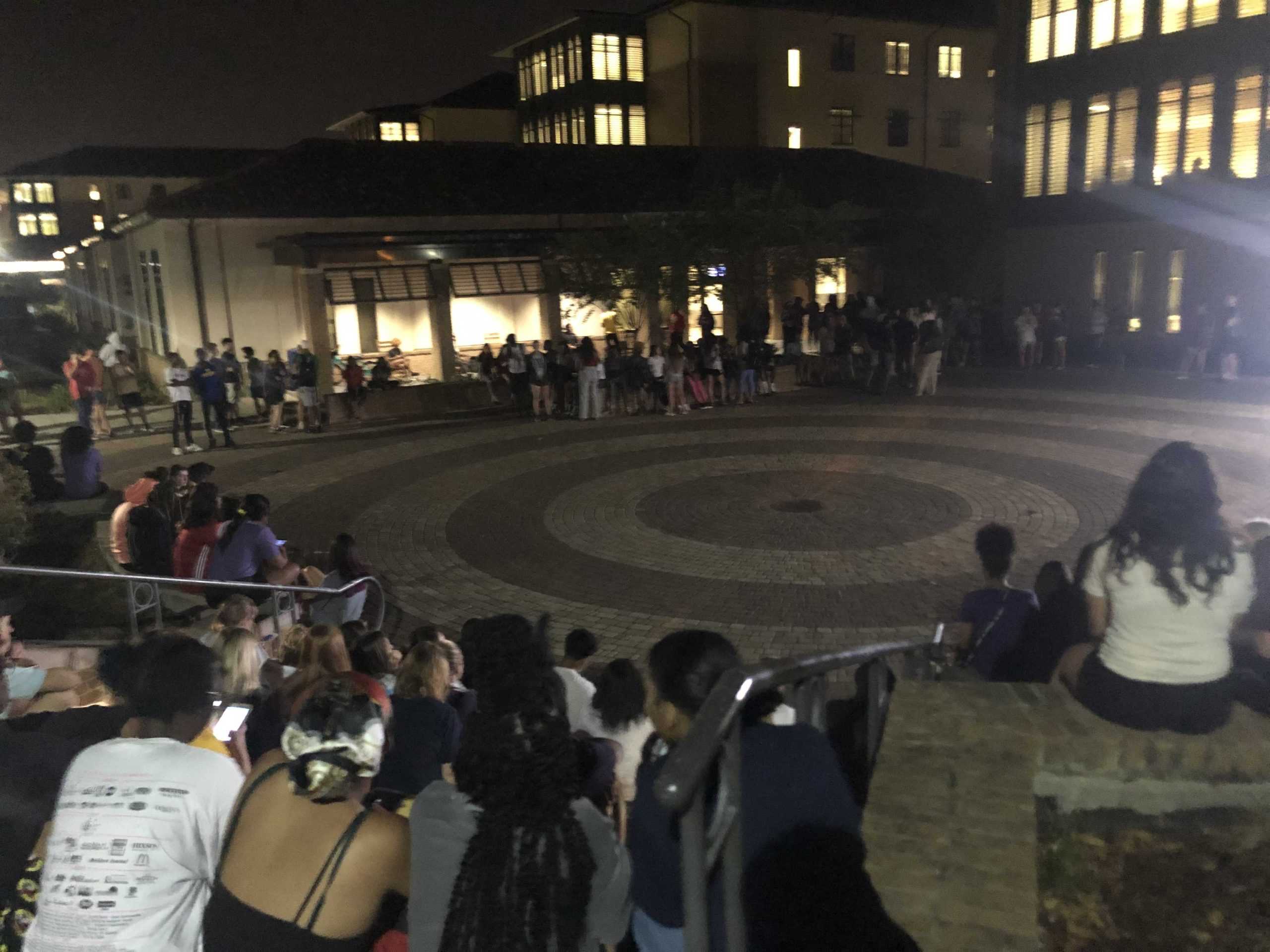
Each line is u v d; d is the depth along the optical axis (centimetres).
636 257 2438
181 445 1994
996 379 2498
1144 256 2738
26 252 5434
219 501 1135
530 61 5075
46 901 264
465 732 221
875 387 2434
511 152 3045
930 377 2273
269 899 238
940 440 1772
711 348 2225
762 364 2316
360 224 2573
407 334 2911
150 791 270
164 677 298
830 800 256
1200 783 328
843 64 4622
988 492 1412
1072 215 2898
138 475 1734
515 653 221
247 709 484
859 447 1747
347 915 239
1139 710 336
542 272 2678
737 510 1378
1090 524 1252
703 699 250
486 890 210
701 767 194
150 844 264
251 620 709
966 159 5019
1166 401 2061
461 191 2744
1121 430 1788
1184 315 2644
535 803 214
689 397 2286
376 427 2153
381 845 242
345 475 1694
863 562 1146
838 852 254
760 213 2428
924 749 341
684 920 206
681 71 4478
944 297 3234
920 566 1125
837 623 972
